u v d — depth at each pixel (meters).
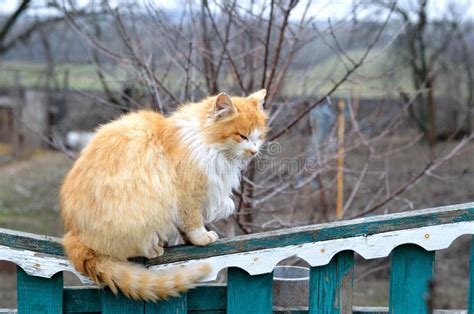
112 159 2.62
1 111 13.98
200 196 2.74
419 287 2.54
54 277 2.60
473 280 2.58
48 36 12.84
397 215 2.52
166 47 5.51
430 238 2.47
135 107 5.37
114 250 2.56
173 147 2.74
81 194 2.59
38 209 10.09
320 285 2.59
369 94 8.70
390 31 7.22
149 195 2.59
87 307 2.64
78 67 11.23
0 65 13.42
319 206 5.57
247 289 2.61
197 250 2.63
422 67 11.12
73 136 12.56
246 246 2.57
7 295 7.38
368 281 7.58
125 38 4.76
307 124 5.83
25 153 13.80
